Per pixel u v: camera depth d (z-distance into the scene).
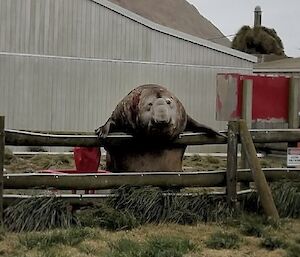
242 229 7.37
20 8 20.58
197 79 23.03
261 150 16.61
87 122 21.48
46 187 7.56
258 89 9.62
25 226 7.15
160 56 22.47
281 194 8.43
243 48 40.28
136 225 7.43
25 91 20.70
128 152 8.36
